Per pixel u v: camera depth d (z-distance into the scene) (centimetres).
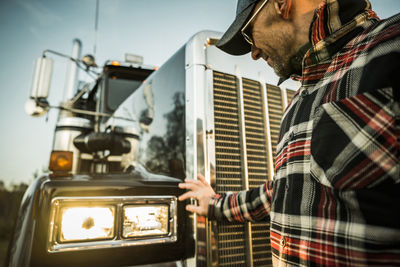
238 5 79
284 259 59
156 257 92
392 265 41
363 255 44
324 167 51
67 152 104
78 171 166
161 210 97
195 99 110
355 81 51
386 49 47
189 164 108
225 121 118
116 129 166
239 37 88
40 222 79
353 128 48
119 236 87
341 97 53
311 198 55
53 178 90
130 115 191
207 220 101
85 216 83
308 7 67
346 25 59
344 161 48
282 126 83
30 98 167
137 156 171
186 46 122
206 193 101
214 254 100
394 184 43
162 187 99
